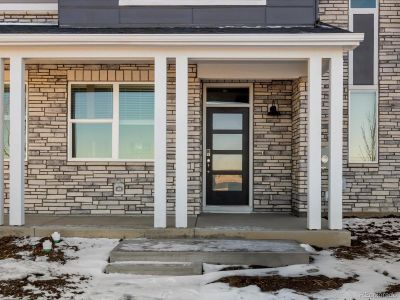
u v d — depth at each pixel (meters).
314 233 7.32
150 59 7.88
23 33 7.43
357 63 9.85
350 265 6.32
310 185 7.48
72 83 9.48
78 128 9.55
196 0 8.38
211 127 10.11
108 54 7.64
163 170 7.55
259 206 9.77
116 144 9.48
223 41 7.37
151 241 7.11
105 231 7.52
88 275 5.95
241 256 6.37
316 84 7.51
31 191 9.35
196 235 7.46
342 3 9.76
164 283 5.68
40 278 5.78
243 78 9.26
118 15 8.41
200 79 9.41
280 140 9.80
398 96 9.80
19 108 7.64
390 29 9.83
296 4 8.34
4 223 8.00
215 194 10.01
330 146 7.47
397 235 8.03
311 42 7.30
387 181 9.72
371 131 9.88
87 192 9.34
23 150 7.73
